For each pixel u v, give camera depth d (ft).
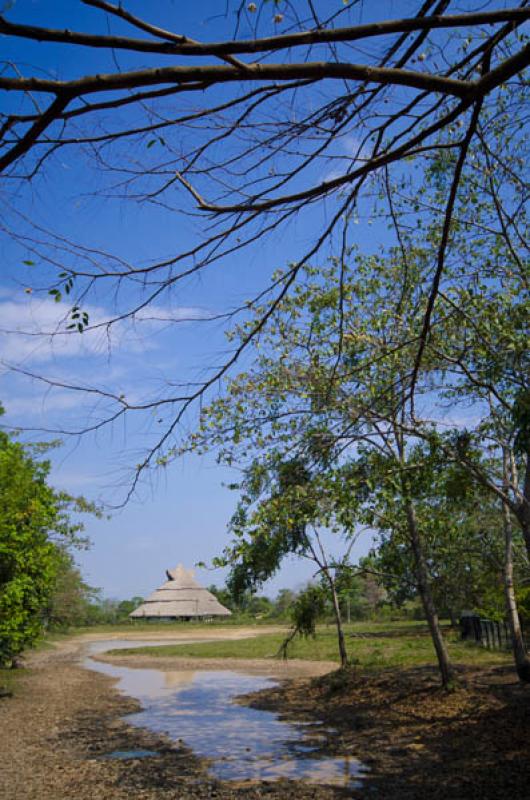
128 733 53.11
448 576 65.16
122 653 144.56
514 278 36.22
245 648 140.15
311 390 35.94
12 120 10.11
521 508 36.55
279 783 36.70
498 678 59.16
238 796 34.32
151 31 9.85
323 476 29.43
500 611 72.90
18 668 102.68
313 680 78.59
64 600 142.72
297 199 13.80
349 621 180.86
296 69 10.61
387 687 63.62
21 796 34.60
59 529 91.61
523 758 36.96
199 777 38.55
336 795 33.86
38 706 67.92
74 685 87.56
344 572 66.74
